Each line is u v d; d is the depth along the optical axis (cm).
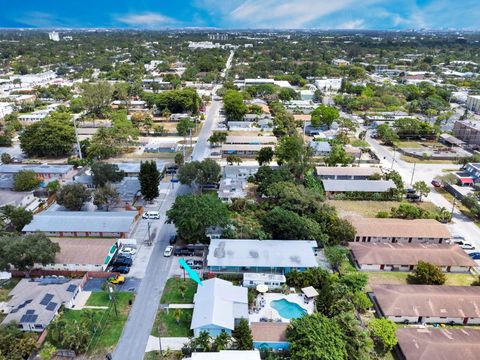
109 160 14525
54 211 10200
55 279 7494
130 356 6103
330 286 7194
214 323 6275
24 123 18812
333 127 19000
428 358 5875
